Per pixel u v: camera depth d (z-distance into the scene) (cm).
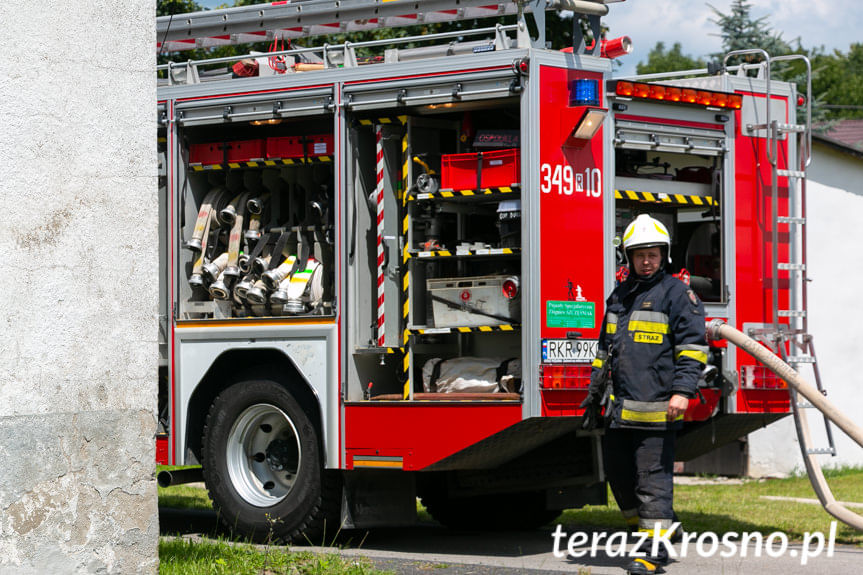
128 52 660
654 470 757
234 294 986
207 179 1027
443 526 1090
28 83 616
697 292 932
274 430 975
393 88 894
